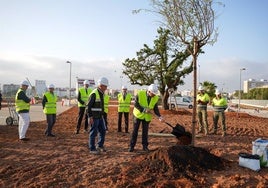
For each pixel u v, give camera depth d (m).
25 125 11.20
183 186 6.17
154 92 9.25
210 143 10.97
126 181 6.32
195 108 8.84
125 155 8.71
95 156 8.58
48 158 8.40
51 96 12.41
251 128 17.06
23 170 7.23
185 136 9.39
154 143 10.87
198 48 8.62
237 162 7.86
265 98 80.06
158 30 25.34
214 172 7.00
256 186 6.20
